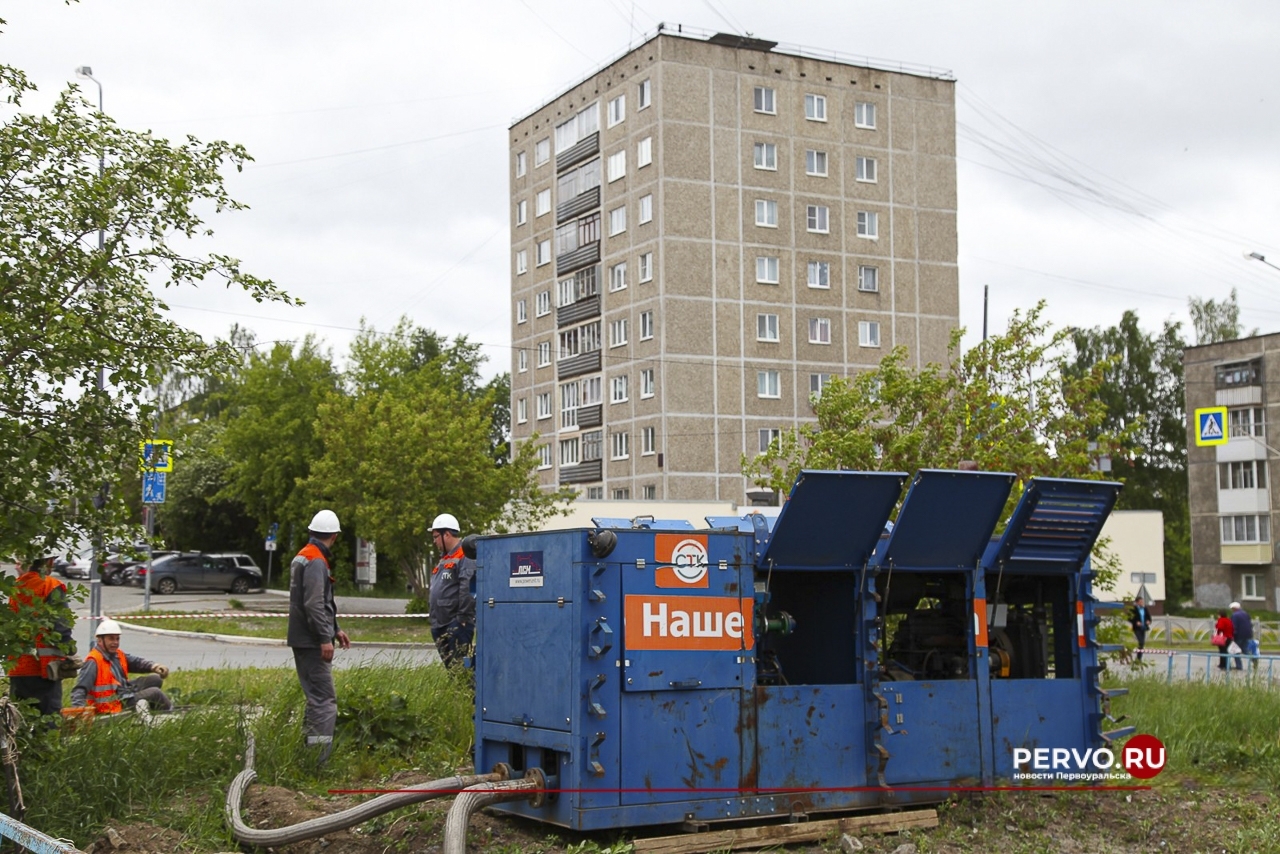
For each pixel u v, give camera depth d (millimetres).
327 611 10062
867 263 60125
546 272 66188
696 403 56469
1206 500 67812
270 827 8352
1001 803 9484
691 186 57062
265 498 57562
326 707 10016
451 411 38719
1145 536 52938
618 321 59719
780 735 8531
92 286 9031
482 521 37500
